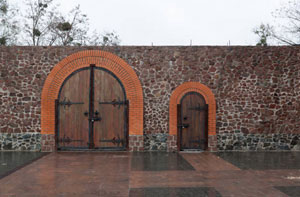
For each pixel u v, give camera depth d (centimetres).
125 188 577
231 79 1078
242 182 626
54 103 1053
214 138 1059
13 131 1045
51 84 1052
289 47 1088
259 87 1080
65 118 1055
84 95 1059
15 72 1054
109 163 834
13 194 536
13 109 1047
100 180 639
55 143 1048
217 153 1022
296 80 1086
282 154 1003
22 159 886
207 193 546
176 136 1055
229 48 1083
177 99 1068
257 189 573
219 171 734
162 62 1073
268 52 1086
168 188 578
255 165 811
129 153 1010
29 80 1054
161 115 1063
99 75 1065
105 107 1062
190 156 957
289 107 1082
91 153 1009
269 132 1077
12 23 1900
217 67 1077
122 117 1062
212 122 1062
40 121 1051
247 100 1077
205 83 1074
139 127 1051
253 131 1074
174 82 1070
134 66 1070
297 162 856
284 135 1079
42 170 737
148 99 1066
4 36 1866
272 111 1079
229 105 1074
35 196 524
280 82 1084
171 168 769
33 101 1051
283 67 1085
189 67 1075
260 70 1082
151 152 1034
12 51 1056
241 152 1045
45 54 1060
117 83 1066
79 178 655
